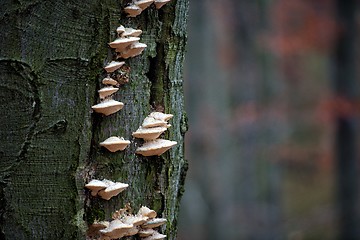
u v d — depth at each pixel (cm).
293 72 2036
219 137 1691
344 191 1426
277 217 1616
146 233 242
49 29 217
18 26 215
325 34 1562
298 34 1595
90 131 225
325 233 1425
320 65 2312
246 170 1692
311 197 1895
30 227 219
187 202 1650
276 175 1691
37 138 218
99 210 230
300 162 1938
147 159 244
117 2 226
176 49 255
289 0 1634
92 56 222
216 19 1789
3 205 218
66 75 220
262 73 1705
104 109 223
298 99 2155
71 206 222
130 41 224
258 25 1689
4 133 217
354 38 1413
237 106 1709
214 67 1781
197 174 1686
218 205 1656
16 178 218
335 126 1481
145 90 241
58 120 219
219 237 1599
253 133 1655
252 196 1680
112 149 229
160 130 238
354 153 1427
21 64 215
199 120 1727
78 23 220
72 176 221
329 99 1411
